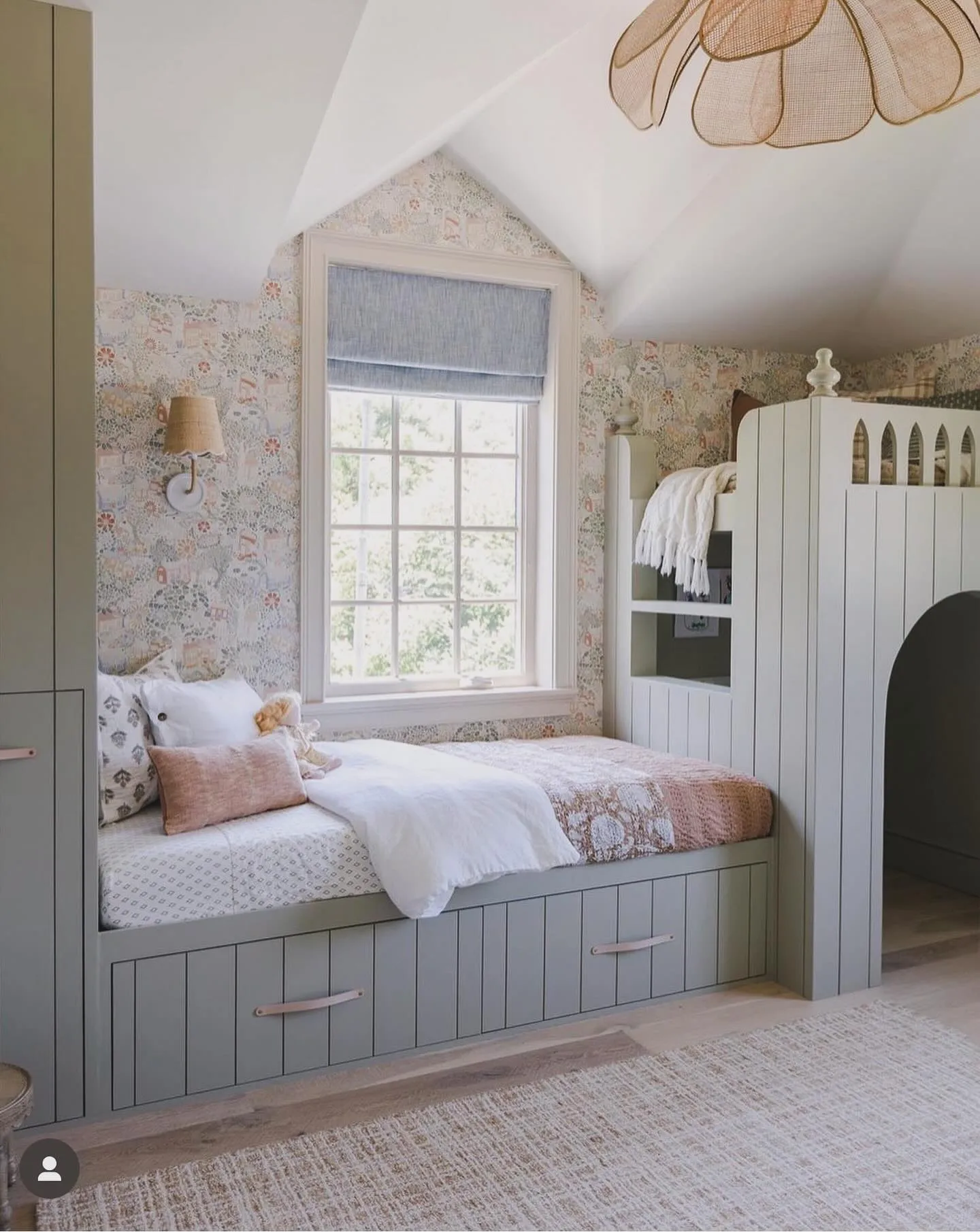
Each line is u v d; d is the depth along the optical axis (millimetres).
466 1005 2809
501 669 4059
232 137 2580
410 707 3727
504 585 4051
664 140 3326
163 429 3311
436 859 2633
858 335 4305
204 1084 2490
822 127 1961
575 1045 2812
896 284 3900
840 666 3160
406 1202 2096
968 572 3393
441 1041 2777
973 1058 2734
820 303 4004
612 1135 2346
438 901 2619
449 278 3775
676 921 3133
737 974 3254
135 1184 2146
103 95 2402
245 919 2520
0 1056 2268
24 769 2262
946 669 4227
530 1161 2242
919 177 3352
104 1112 2385
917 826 4402
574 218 3730
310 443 3525
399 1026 2719
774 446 3268
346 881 2639
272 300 3463
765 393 4414
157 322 3307
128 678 2998
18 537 2230
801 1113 2447
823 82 1884
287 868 2570
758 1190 2141
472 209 3773
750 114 1993
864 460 3238
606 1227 2016
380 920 2680
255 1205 2084
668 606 3752
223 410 3400
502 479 4027
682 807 3119
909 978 3311
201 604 3391
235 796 2705
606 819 2979
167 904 2439
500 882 2840
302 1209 2072
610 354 4078
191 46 2264
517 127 3414
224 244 3061
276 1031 2568
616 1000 3037
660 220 3678
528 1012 2900
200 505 3375
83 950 2332
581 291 4008
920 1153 2281
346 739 3629
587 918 2980
